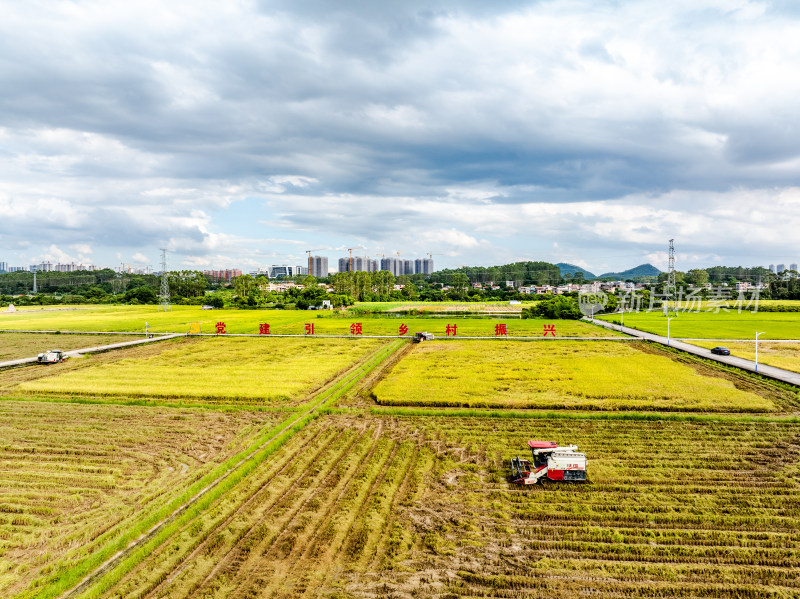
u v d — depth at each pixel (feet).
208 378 200.95
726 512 91.81
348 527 86.63
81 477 107.04
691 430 137.28
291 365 231.71
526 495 98.84
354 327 356.18
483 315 501.56
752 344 287.48
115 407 162.50
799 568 75.87
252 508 93.09
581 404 159.94
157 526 87.61
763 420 144.15
